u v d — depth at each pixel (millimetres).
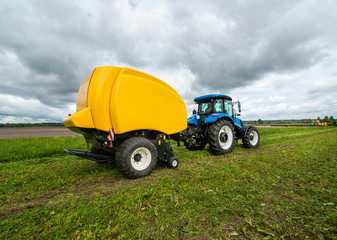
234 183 3285
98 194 2990
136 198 2688
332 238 1781
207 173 3980
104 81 3861
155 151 4254
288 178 3533
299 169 4082
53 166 5113
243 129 7703
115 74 3984
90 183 3660
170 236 1868
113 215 2260
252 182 3336
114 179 3887
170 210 2363
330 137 10711
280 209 2346
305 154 5625
